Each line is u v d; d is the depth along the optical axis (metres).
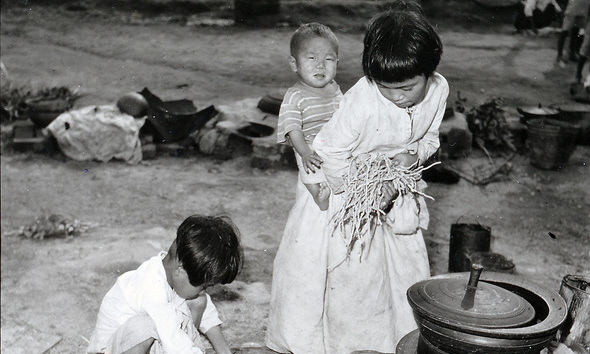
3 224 6.07
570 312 2.85
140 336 2.53
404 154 2.92
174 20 16.33
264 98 8.74
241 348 3.29
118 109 8.20
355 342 3.12
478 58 12.95
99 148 7.90
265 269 5.11
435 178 7.36
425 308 2.31
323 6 16.55
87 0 16.94
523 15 14.80
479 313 2.28
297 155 3.07
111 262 5.26
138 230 5.96
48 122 8.27
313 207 3.09
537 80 11.38
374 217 3.02
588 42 10.22
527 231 6.11
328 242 3.06
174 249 2.56
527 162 8.08
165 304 2.57
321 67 2.98
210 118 8.48
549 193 7.12
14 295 4.73
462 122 8.09
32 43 14.17
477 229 4.98
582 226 6.25
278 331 3.20
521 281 2.67
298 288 3.10
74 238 5.78
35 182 7.21
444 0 16.50
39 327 4.31
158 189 7.09
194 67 12.51
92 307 4.58
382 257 3.09
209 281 2.51
